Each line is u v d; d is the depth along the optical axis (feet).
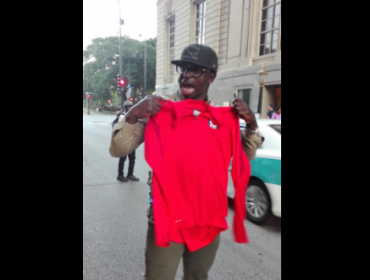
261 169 9.57
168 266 3.84
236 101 4.07
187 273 4.36
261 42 31.81
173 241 3.79
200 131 3.93
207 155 3.94
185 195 3.82
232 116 4.19
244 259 7.47
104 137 34.40
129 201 11.71
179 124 3.85
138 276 6.48
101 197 12.16
